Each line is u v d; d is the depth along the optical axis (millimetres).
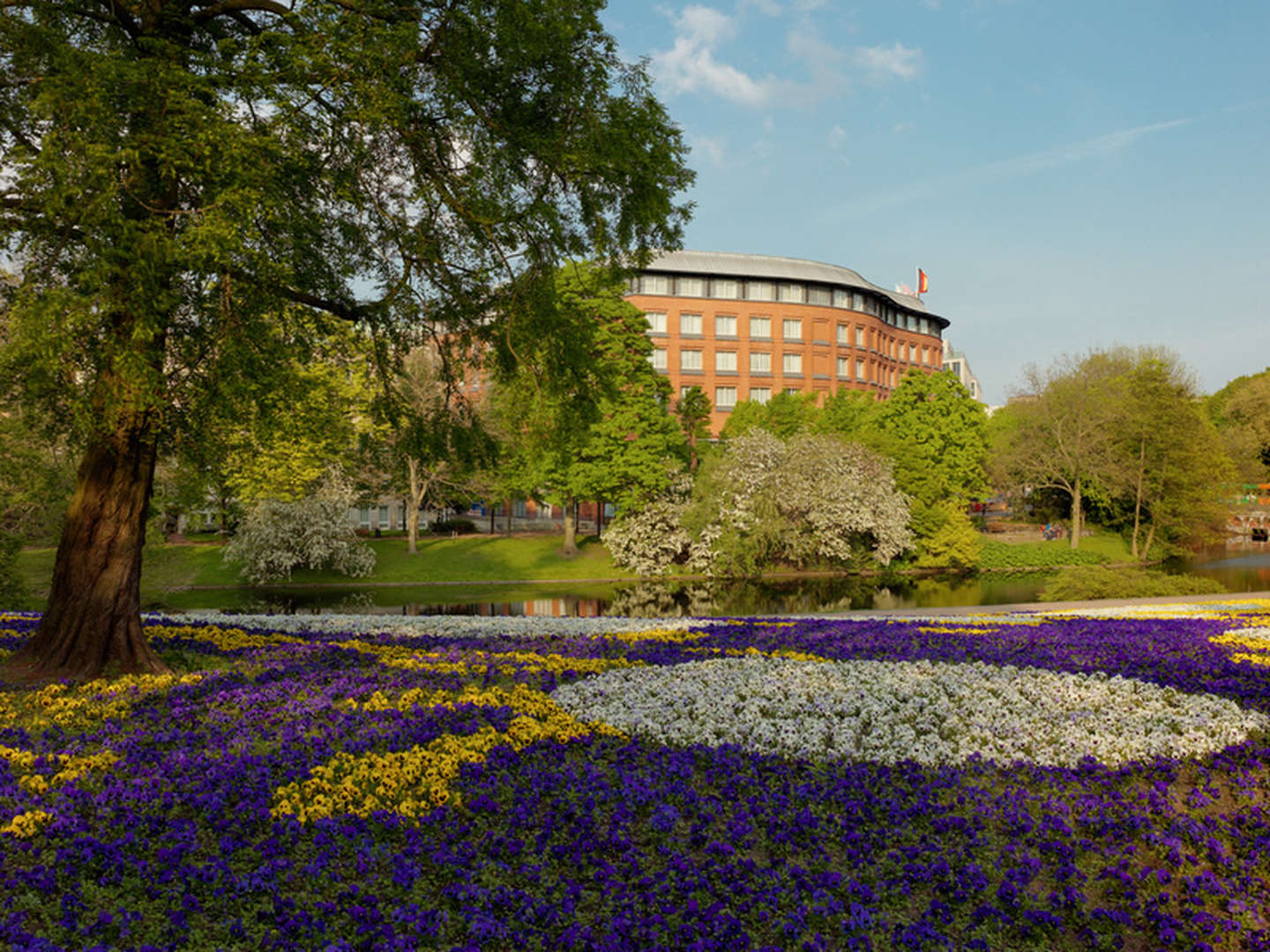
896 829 6238
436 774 6922
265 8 10008
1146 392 52156
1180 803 6867
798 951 4711
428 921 4754
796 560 44531
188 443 11016
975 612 22125
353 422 36594
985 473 57906
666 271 75625
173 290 9273
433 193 10820
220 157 7977
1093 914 5176
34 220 8094
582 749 7957
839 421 58594
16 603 25047
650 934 4699
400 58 8750
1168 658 11844
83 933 4430
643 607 33062
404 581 40875
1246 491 65812
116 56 8516
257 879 5051
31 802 5945
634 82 10617
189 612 29625
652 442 43062
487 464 13242
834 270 83562
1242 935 4992
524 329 11438
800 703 9617
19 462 21156
